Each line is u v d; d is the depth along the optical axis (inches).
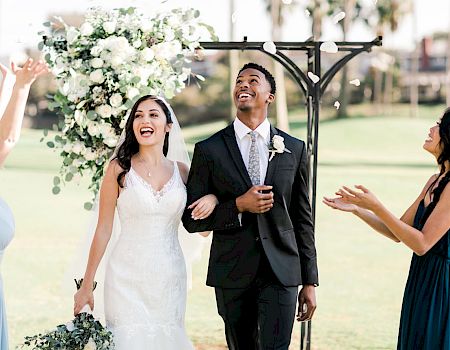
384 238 545.0
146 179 175.6
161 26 193.6
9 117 179.9
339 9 1467.8
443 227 163.5
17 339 273.1
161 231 175.5
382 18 1760.6
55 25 190.4
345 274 425.4
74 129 192.1
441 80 1939.0
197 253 193.3
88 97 189.0
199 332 286.2
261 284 175.0
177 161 186.1
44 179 818.8
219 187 173.9
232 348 179.2
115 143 189.3
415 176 890.1
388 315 329.7
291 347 262.7
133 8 193.2
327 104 1774.1
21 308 328.5
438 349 163.8
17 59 186.7
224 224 168.6
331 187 792.3
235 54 1295.5
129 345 170.4
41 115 1402.6
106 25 188.5
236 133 176.4
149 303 173.2
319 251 495.8
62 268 420.8
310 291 179.9
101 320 186.2
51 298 349.7
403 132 1338.6
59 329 167.3
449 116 168.1
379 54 1825.8
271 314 172.9
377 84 1830.7
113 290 173.0
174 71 197.0
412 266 171.0
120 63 185.9
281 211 174.1
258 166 175.2
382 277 418.9
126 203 173.9
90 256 174.4
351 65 1808.6
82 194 721.0
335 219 624.7
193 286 380.8
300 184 177.9
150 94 189.2
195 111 1587.1
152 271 173.0
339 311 336.8
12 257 449.1
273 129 179.2
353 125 1393.9
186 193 177.9
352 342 280.2
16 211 622.2
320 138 1307.8
